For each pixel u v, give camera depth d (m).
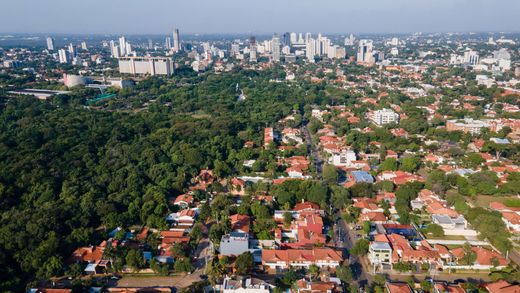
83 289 193.62
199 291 190.50
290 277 199.12
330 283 192.88
